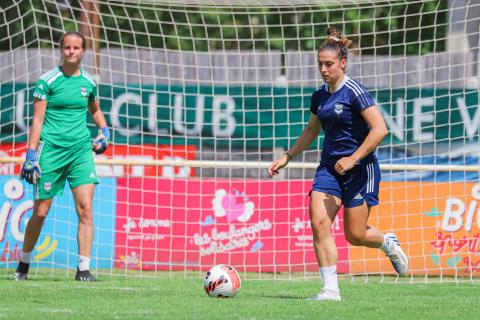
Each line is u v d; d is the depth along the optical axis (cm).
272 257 3891
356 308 2083
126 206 3900
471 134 4084
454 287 3189
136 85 4219
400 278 3747
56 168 2978
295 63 4422
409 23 6475
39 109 2939
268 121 4216
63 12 6128
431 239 3831
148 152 4131
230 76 4431
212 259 3909
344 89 2239
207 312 1903
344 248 3841
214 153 4044
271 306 2072
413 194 3862
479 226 3791
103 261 3872
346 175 2272
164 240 3903
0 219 3825
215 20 6806
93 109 3098
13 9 6091
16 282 2892
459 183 3834
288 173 4084
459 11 4534
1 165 3856
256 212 3906
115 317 1783
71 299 2214
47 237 3831
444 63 4328
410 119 4125
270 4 3841
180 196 3925
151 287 2883
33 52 4309
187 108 4031
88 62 4450
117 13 6391
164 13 6662
